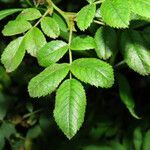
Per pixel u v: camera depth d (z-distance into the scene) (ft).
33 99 1.32
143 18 0.85
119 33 0.90
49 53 0.78
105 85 0.70
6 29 0.82
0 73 1.19
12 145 1.42
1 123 1.34
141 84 1.62
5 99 1.30
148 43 0.90
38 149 1.43
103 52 0.88
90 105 1.52
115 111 1.60
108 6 0.67
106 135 1.59
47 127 1.36
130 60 0.88
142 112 1.60
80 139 1.49
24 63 1.21
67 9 1.33
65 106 0.70
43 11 0.91
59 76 0.72
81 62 0.73
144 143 1.46
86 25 0.71
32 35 0.81
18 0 1.19
